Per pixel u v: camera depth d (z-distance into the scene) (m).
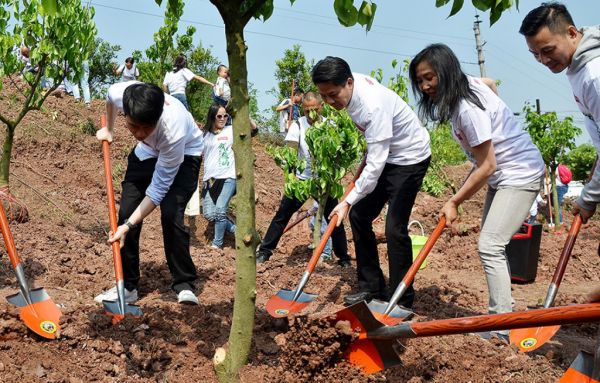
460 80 4.01
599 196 4.00
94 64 20.19
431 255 8.09
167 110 4.32
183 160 4.78
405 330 3.14
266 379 3.53
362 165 5.02
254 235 3.03
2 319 3.68
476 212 13.45
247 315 3.10
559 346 4.48
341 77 4.22
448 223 4.27
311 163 6.39
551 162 11.55
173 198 4.71
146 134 4.04
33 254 5.66
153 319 3.97
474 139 4.04
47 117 11.02
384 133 4.33
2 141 9.39
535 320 2.65
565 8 3.62
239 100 2.86
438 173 13.67
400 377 3.67
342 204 4.52
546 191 12.23
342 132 6.08
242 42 2.81
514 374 3.82
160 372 3.55
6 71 6.51
